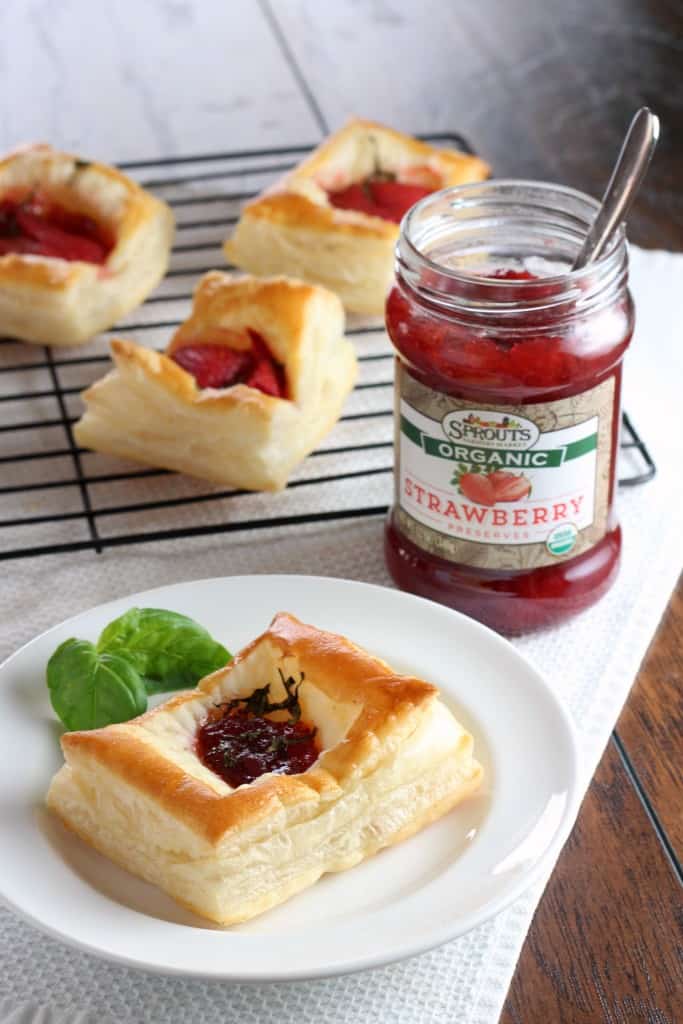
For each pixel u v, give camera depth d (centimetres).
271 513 88
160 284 101
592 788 76
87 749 72
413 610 79
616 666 80
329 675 74
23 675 77
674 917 72
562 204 81
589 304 77
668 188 107
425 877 72
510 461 78
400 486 82
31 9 127
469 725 75
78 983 70
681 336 96
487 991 70
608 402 79
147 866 71
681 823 75
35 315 95
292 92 117
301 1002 70
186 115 115
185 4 128
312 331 89
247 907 70
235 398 86
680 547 85
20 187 100
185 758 73
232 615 79
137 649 77
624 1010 70
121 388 88
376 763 72
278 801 70
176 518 88
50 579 85
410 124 113
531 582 80
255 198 102
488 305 76
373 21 125
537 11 126
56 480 90
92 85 118
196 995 70
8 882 70
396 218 102
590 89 116
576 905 72
